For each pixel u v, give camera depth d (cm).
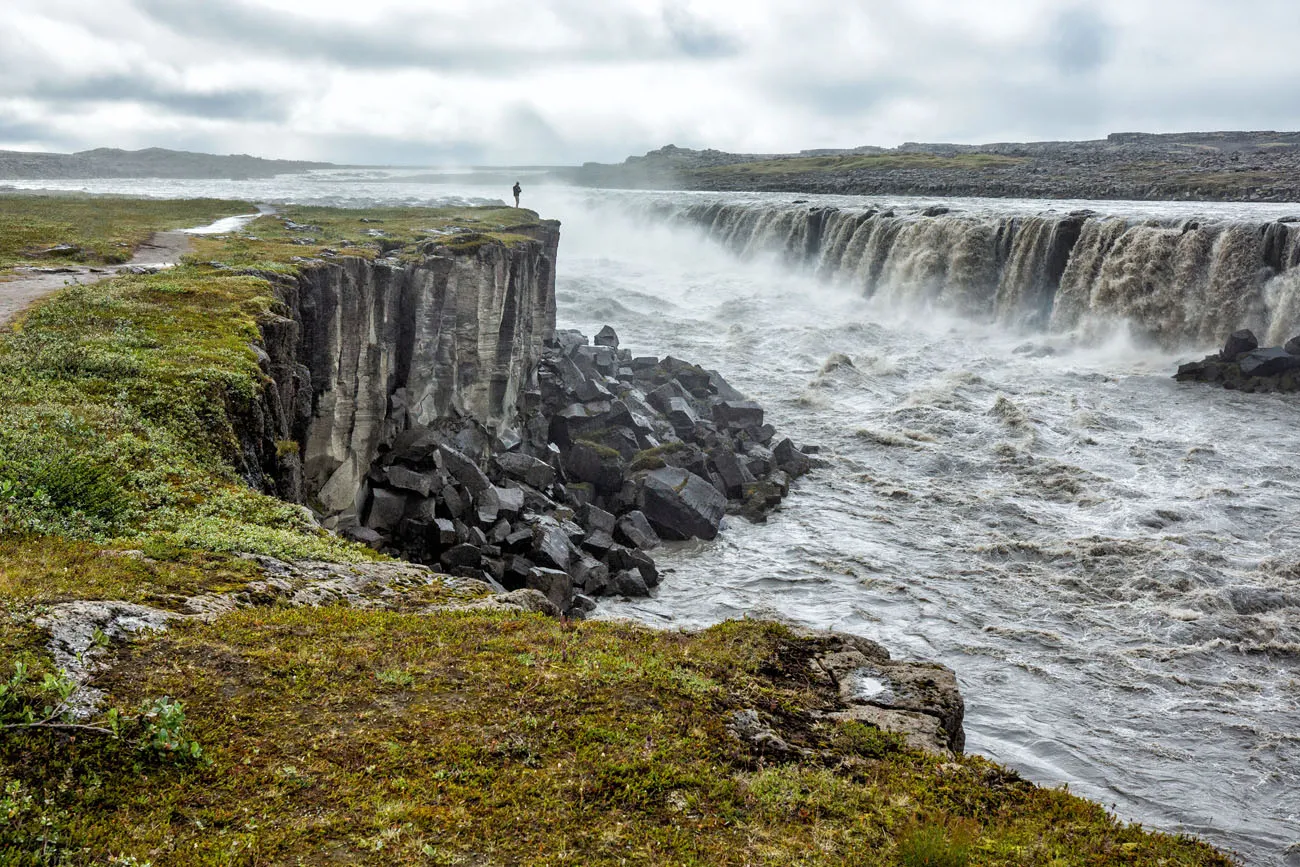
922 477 4322
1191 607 3041
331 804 972
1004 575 3334
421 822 959
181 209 7244
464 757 1077
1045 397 5209
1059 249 6669
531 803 1016
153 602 1298
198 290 2902
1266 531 3591
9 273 3372
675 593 3219
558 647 1403
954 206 9262
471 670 1284
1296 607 3036
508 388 4225
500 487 3684
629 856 952
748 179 16650
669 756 1128
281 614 1366
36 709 984
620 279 8781
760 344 6625
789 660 1505
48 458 1641
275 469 2377
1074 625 2973
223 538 1599
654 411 4766
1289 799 2164
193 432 2012
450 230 5112
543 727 1160
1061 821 1127
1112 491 3969
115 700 1050
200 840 891
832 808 1077
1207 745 2359
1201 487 3984
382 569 1738
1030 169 14012
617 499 3844
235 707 1101
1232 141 19188
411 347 3575
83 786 929
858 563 3431
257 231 4972
